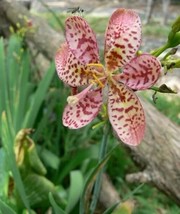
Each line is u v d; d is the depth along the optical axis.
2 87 0.29
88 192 0.16
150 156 0.25
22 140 0.23
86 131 0.33
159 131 0.26
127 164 0.37
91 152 0.31
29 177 0.24
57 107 0.33
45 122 0.31
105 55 0.13
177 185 0.25
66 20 0.13
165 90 0.14
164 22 1.18
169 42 0.13
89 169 0.32
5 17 0.41
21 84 0.30
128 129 0.13
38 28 0.38
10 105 0.30
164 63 0.14
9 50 0.32
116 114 0.13
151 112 0.27
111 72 0.13
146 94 0.49
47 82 0.29
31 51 0.39
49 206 0.25
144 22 1.15
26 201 0.21
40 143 0.35
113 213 0.17
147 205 0.33
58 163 0.31
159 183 0.25
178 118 0.46
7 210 0.18
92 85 0.14
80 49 0.13
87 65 0.13
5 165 0.25
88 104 0.14
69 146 0.32
